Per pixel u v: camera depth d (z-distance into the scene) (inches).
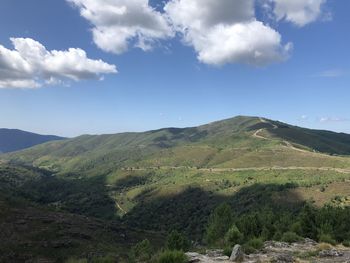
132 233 5270.7
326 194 6712.6
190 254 1052.5
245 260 949.2
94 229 4891.7
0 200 5187.0
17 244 3796.8
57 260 3585.1
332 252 1069.1
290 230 1929.1
